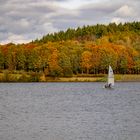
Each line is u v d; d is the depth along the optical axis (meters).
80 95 128.38
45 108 84.25
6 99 112.44
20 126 57.16
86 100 107.44
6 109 81.81
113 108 82.94
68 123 60.19
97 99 110.69
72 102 100.94
